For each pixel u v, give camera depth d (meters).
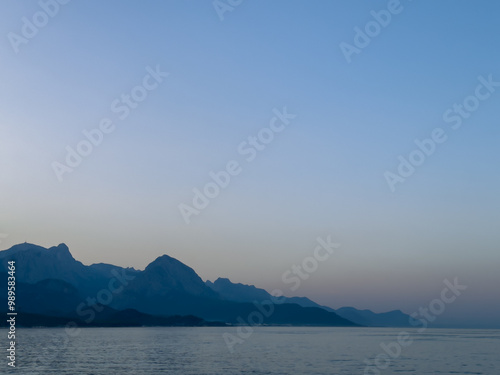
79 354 150.12
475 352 184.88
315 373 108.75
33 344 198.38
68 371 106.44
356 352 178.00
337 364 129.88
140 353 158.75
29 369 109.56
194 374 104.44
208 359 140.75
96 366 117.00
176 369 113.25
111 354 152.00
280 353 168.50
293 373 108.31
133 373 104.56
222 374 104.94
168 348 186.62
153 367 116.69
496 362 141.12
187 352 167.12
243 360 138.62
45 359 132.75
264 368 117.75
